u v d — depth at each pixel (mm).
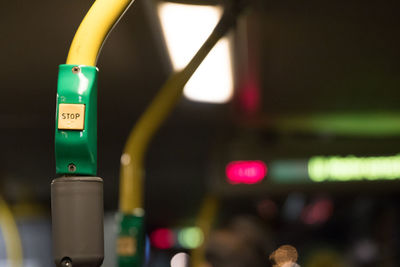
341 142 9250
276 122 9461
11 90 7750
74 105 2168
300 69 6730
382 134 10031
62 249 2129
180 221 24891
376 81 7426
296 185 9195
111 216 13578
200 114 9125
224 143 9438
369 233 11102
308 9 4934
